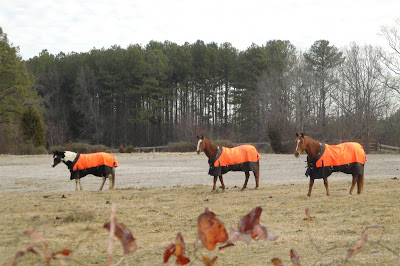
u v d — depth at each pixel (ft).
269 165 96.89
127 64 264.11
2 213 15.94
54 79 273.95
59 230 26.55
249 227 5.82
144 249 22.70
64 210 34.78
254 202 41.42
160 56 261.85
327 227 29.30
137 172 82.69
